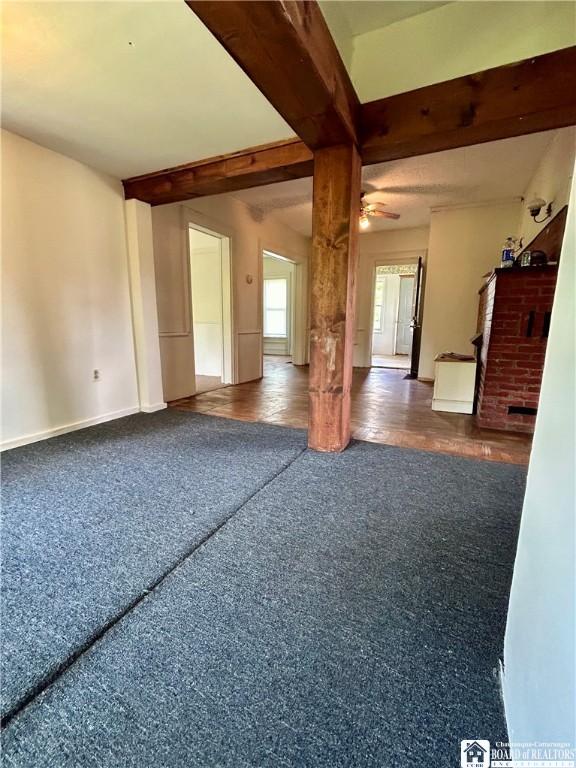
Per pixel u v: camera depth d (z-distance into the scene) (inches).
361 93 88.4
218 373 224.8
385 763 30.4
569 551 22.5
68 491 77.6
